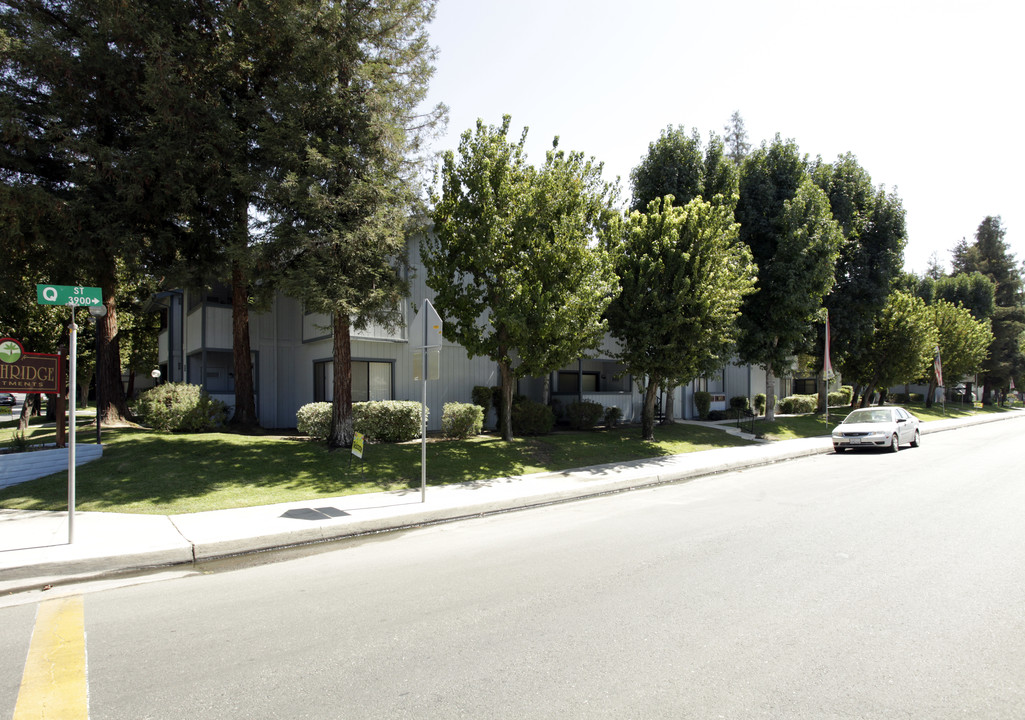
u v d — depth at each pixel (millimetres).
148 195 13805
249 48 13938
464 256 14125
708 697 3424
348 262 12297
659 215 18031
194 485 10336
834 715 3207
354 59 13141
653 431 20656
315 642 4371
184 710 3396
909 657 3939
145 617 5039
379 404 15148
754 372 32188
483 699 3447
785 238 23672
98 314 7309
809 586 5445
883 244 29594
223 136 13164
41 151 12844
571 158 15062
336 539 7969
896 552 6578
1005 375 54031
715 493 11094
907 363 32906
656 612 4840
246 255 12445
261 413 20062
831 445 19875
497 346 15172
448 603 5160
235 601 5410
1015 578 5605
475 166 14273
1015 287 57406
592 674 3748
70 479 7109
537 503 10430
